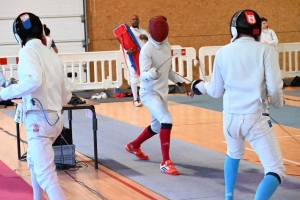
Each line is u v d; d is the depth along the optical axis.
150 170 5.74
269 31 13.16
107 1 14.19
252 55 3.77
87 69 12.52
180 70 12.96
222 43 15.04
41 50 3.67
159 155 6.46
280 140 7.14
